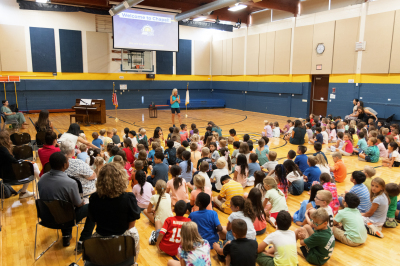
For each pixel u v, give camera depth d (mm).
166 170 5074
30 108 16234
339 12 13180
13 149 5223
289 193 5379
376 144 7895
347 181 6102
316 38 14203
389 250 3604
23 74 15586
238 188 4434
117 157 4527
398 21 11141
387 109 11727
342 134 8461
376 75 12133
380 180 3947
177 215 3314
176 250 3293
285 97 16438
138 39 16062
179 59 20094
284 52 15883
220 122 14109
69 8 15875
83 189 3662
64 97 17094
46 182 3127
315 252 3213
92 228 3416
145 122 13812
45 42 15898
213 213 3336
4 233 3859
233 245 2650
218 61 20750
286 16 15812
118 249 2297
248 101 18969
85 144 5547
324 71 14047
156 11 16203
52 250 3469
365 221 4031
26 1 14852
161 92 20156
